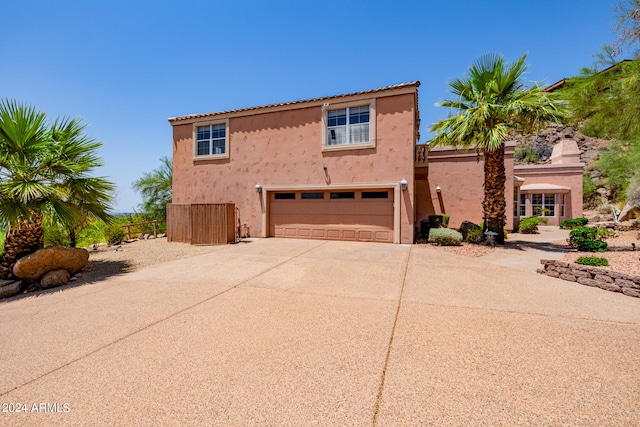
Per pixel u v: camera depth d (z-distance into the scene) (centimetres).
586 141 2902
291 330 381
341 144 1245
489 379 265
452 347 328
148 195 2534
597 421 210
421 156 1409
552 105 897
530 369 281
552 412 220
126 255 987
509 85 1024
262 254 956
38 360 314
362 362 298
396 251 986
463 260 830
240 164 1403
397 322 404
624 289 514
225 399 242
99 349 337
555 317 414
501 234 1094
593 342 336
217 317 431
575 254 845
